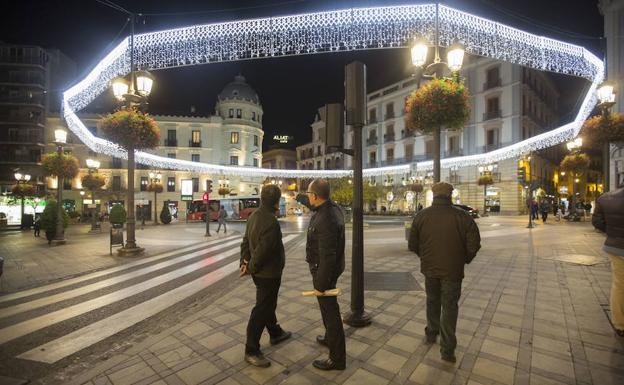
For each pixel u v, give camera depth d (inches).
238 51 355.3
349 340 135.2
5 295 223.3
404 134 1798.7
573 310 166.9
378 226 839.1
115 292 229.8
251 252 119.8
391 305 178.1
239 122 1921.8
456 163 1482.5
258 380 107.9
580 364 114.3
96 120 1641.2
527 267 269.1
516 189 1366.9
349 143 1994.3
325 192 116.3
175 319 175.3
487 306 174.1
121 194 1690.5
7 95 1583.4
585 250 353.7
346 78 156.6
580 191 1991.9
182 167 1529.3
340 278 244.1
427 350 125.9
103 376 112.9
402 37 339.3
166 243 522.9
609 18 775.7
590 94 660.7
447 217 119.2
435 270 119.1
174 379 109.7
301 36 341.1
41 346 143.3
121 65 397.7
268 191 121.7
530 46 394.3
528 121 1450.5
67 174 525.3
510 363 115.5
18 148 1603.1
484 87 1480.1
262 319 120.3
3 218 1208.2
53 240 531.8
